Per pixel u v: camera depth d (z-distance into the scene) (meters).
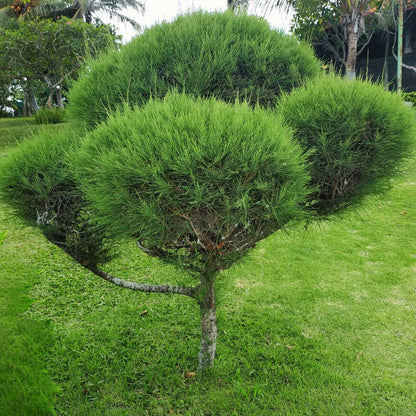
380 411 2.51
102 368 2.88
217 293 2.74
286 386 2.72
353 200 2.32
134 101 2.27
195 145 1.61
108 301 3.77
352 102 2.06
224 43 2.36
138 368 2.89
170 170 1.65
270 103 2.42
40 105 29.11
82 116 2.45
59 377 2.76
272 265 4.59
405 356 3.03
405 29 13.37
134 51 2.43
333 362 2.95
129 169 1.63
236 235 1.89
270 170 1.68
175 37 2.42
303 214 2.09
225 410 2.52
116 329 3.34
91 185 1.83
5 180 2.10
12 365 1.64
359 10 8.67
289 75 2.48
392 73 13.81
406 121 2.14
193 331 3.33
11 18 18.06
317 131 2.08
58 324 3.38
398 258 4.75
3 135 10.38
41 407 1.73
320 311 3.65
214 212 1.73
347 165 2.08
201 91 2.29
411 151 2.20
